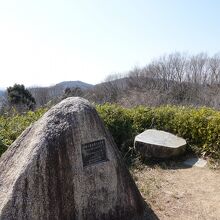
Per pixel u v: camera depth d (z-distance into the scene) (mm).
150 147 7574
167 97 24578
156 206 5309
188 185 6273
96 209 4180
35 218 3721
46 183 3818
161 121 8875
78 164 4074
